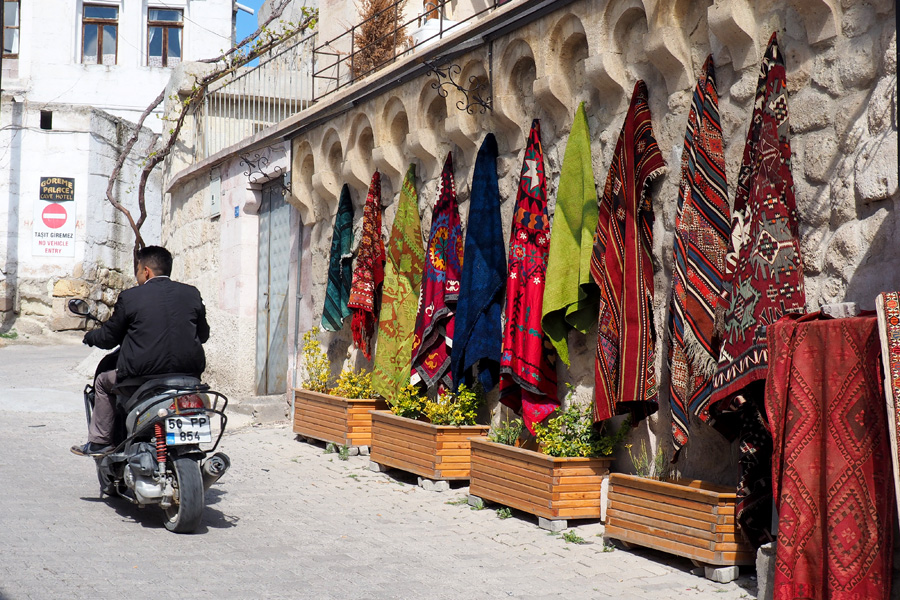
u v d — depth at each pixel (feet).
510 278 20.21
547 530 17.93
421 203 25.95
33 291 66.28
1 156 65.92
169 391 17.84
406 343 25.45
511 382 20.94
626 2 18.12
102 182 69.00
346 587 14.07
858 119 13.58
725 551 14.39
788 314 13.20
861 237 13.41
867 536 11.63
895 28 12.76
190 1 91.20
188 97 46.73
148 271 19.17
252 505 20.08
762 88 14.94
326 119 30.22
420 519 19.11
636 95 17.87
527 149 20.72
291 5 47.26
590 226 18.53
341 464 25.46
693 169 16.08
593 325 18.97
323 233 31.73
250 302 37.55
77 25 88.69
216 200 40.29
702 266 15.52
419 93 25.26
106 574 14.28
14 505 18.90
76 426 30.27
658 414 17.11
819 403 12.34
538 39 20.49
